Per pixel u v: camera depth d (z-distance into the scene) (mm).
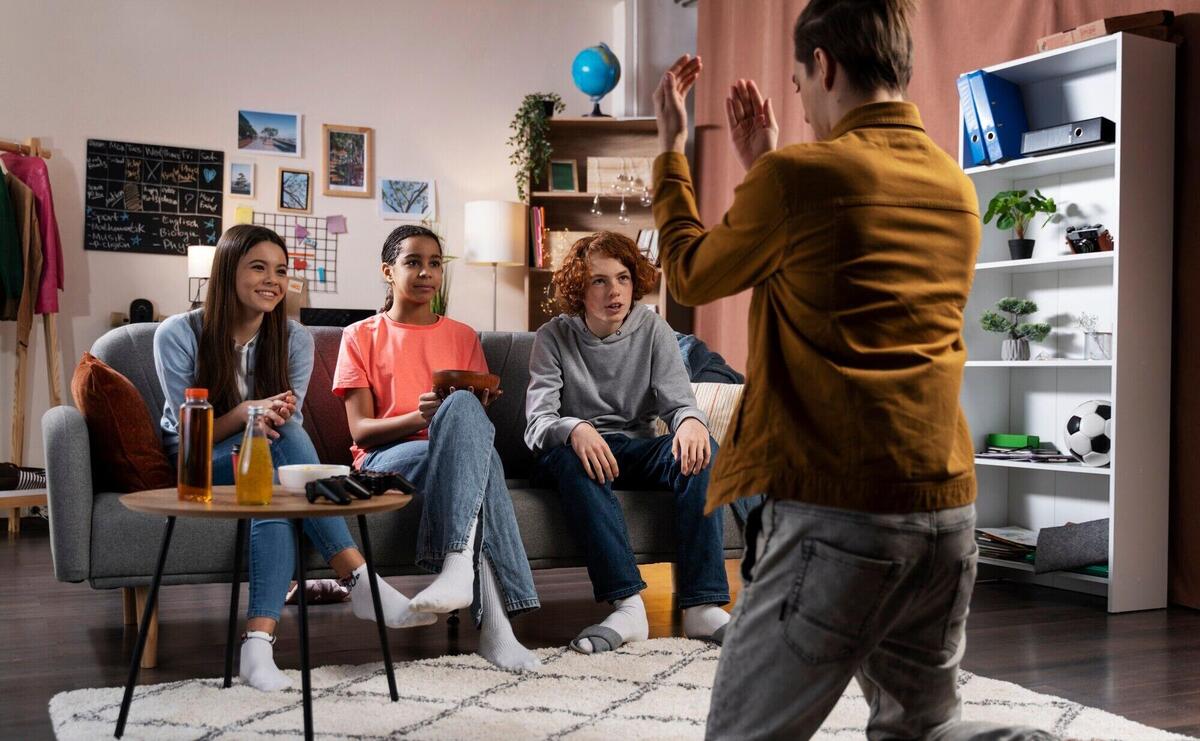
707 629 2475
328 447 2955
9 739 1773
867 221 1180
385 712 1898
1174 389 3418
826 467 1162
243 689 2047
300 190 6078
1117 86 3322
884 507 1146
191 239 5832
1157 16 3414
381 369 2764
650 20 6574
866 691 1364
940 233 1227
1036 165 3758
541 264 6223
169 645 2486
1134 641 2756
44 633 2611
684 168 1414
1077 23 3779
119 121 5699
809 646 1162
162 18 5797
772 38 5535
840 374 1158
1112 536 3205
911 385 1169
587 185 6352
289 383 2525
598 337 2768
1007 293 4031
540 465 2646
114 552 2273
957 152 4316
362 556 2326
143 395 2746
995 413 4012
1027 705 2037
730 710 1219
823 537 1160
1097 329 3742
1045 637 2787
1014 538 3697
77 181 5605
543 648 2400
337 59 6164
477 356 2893
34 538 4594
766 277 1243
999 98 3836
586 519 2488
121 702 1923
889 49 1257
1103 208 3738
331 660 2330
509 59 6488
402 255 2803
